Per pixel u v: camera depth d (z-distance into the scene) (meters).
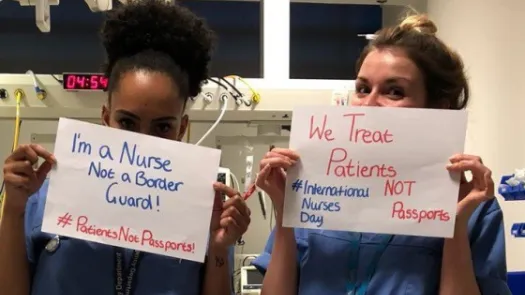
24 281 1.06
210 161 1.04
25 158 1.01
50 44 3.24
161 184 1.04
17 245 1.04
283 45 2.17
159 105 1.03
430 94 1.11
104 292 1.06
